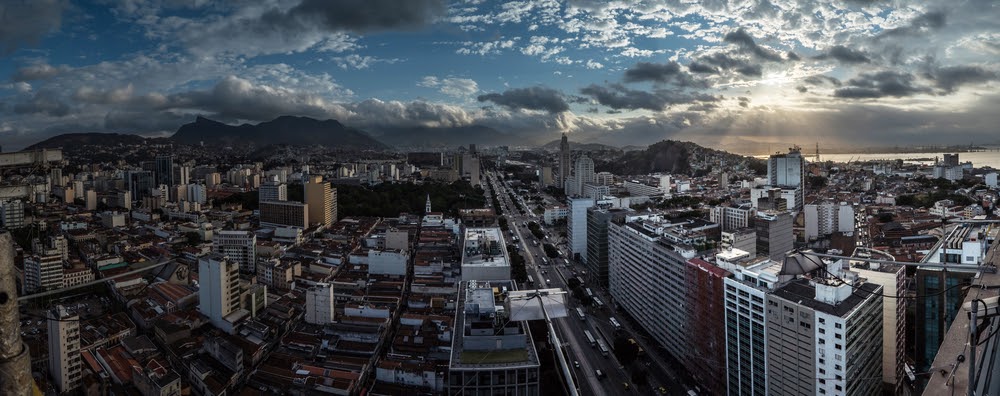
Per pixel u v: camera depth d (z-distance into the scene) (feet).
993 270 363.35
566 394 513.04
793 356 558.97
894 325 642.22
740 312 621.72
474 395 442.50
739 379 632.38
